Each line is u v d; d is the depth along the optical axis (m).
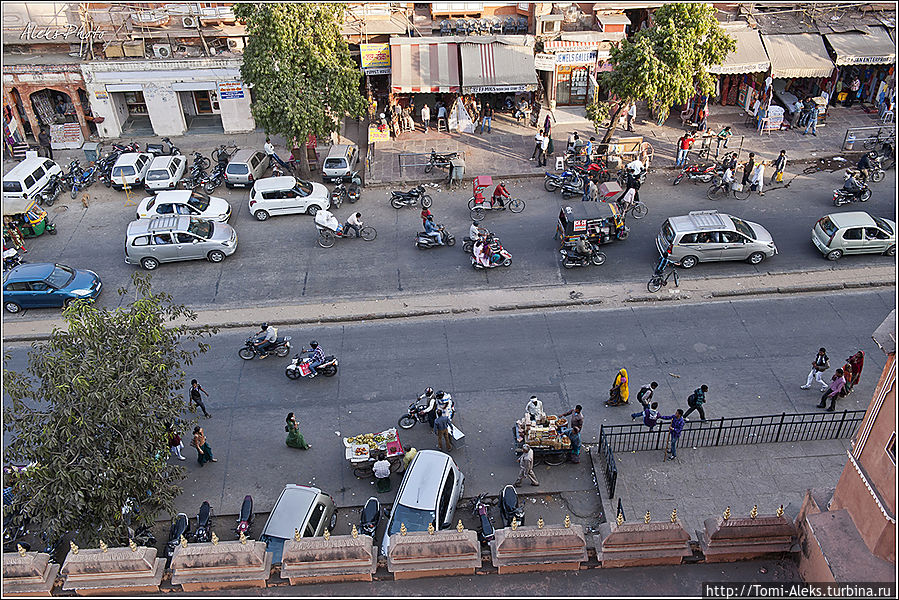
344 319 24.53
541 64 35.94
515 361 22.33
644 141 33.03
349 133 37.91
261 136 38.16
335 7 31.48
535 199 31.17
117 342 16.23
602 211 26.58
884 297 24.23
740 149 33.88
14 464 18.27
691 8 29.59
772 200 30.19
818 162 32.66
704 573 12.65
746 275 25.61
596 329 23.45
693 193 31.00
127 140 38.12
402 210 30.88
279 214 30.56
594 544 13.12
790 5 36.59
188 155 36.59
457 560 12.77
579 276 26.09
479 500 17.42
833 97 37.56
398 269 26.98
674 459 18.59
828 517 11.73
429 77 35.03
